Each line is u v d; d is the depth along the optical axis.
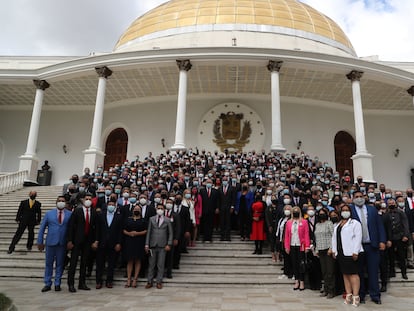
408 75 20.44
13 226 12.85
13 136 26.38
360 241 7.09
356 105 19.48
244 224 11.66
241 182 12.92
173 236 9.11
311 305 6.84
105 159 25.70
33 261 10.28
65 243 8.25
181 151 18.09
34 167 20.95
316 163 19.61
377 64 19.84
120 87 23.45
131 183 14.14
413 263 10.20
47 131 26.22
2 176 18.09
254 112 23.95
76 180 13.33
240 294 7.74
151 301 6.98
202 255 10.28
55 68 21.23
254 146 23.47
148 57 19.56
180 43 23.56
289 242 8.50
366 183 17.92
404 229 9.26
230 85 23.16
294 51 19.19
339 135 25.34
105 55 19.97
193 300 7.10
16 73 21.75
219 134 23.73
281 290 8.22
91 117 26.30
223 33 23.83
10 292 7.73
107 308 6.38
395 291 8.43
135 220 8.78
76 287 8.40
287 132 24.00
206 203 11.34
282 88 23.16
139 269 8.60
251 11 25.02
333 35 25.88
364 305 6.97
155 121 24.64
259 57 19.17
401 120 25.75
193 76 21.91
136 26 26.97
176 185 11.52
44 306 6.49
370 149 25.05
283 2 26.94
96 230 8.35
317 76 21.27
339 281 7.95
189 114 24.34
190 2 26.75
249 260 10.14
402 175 24.78
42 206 14.58
